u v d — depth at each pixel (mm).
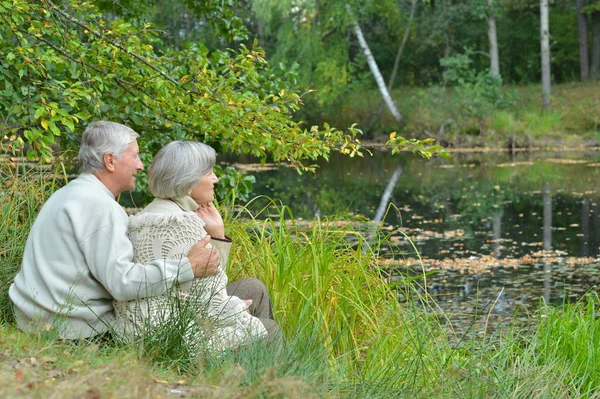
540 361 9078
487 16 60188
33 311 6445
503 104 58094
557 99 59500
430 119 56750
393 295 9680
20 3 9078
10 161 9227
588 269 17922
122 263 6289
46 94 9211
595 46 68000
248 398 5215
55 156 10039
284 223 9914
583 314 10531
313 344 7066
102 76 10305
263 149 10234
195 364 6148
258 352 6355
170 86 10078
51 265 6402
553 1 70625
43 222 6508
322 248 9445
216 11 13234
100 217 6395
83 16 10164
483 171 41094
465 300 15016
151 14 13516
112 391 4641
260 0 53875
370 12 61312
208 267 6457
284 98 10133
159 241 6430
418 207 28375
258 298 7254
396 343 8719
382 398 6520
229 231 9625
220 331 6547
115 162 6598
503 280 16859
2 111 10125
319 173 41875
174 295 6453
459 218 25750
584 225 23938
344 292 9297
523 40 74812
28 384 4641
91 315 6434
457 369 7234
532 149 53719
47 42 9906
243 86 10758
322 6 58406
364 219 10266
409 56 73000
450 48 72000
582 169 40469
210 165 6773
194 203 6832
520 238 21969
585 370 8727
